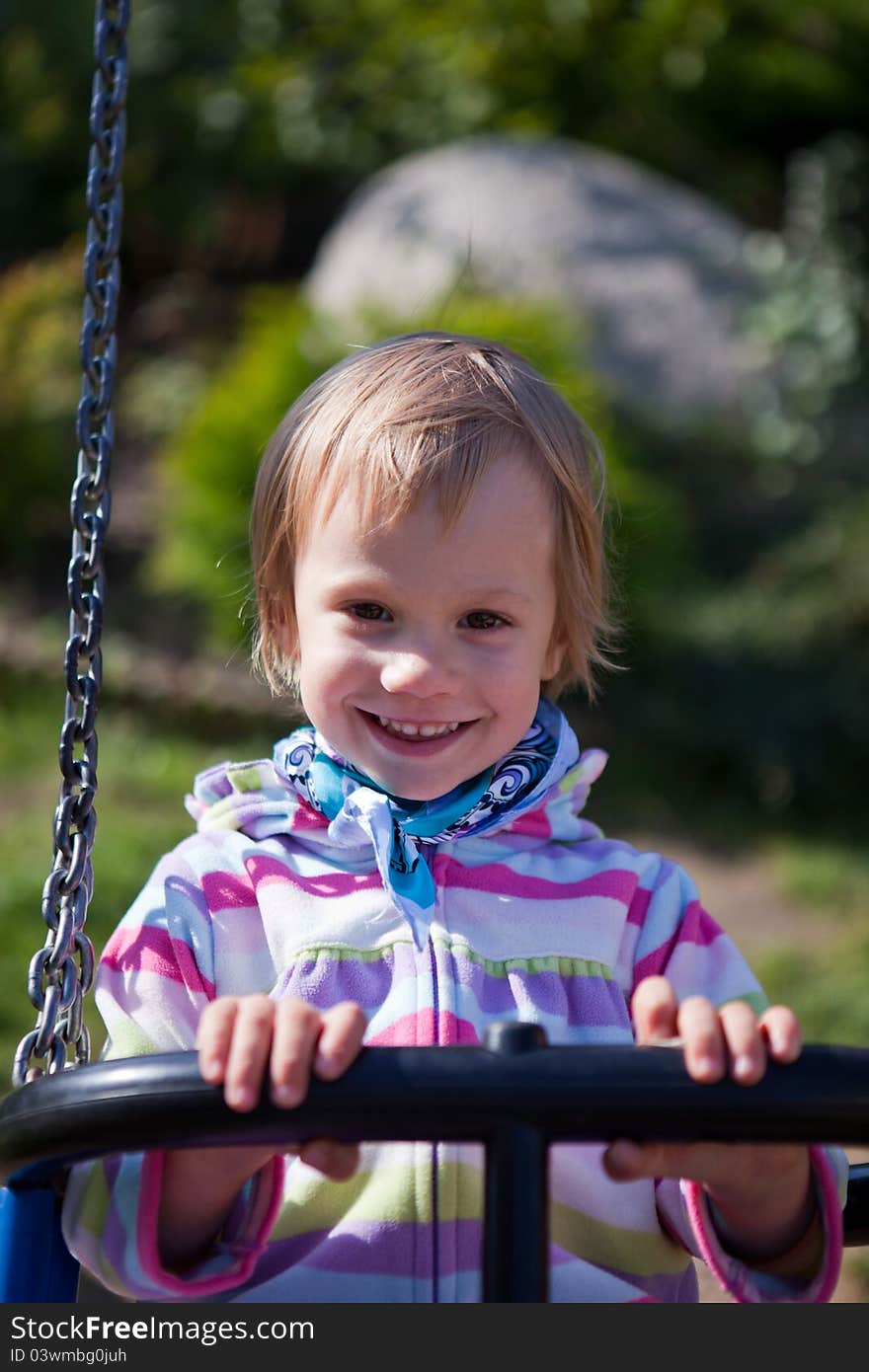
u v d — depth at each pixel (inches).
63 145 406.6
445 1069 39.7
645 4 381.1
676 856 195.9
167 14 418.0
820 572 245.1
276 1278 52.2
